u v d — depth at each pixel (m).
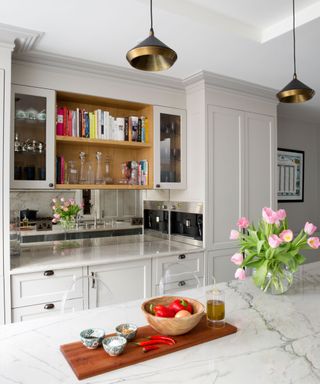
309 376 0.99
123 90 2.94
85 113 2.84
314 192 4.98
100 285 2.52
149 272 2.76
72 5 1.85
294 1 1.97
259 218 3.42
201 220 3.10
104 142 2.88
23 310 2.25
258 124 3.45
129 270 2.68
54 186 2.61
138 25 2.08
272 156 3.54
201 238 3.11
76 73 2.70
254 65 2.74
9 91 2.17
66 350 1.13
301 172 4.79
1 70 2.14
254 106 3.41
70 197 3.03
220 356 1.11
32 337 1.24
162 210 3.54
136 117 3.12
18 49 2.33
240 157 3.29
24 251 2.82
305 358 1.10
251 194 3.38
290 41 2.29
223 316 1.34
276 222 1.68
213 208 3.11
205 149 3.06
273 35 2.25
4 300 2.17
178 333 1.22
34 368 1.03
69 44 2.34
